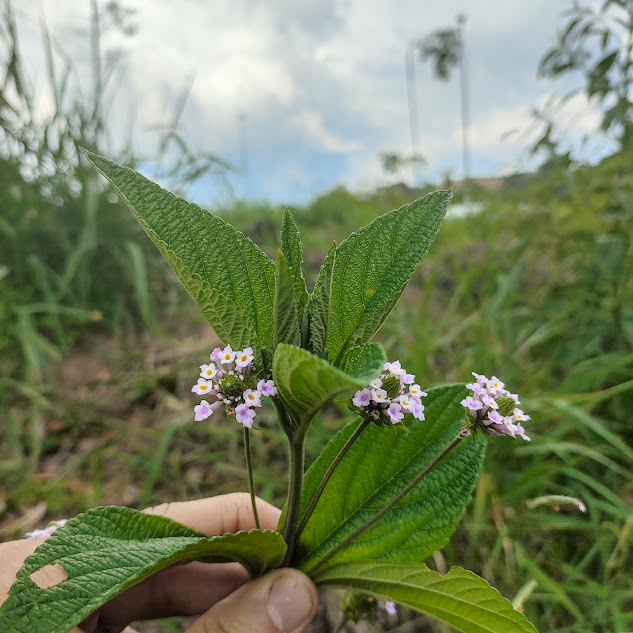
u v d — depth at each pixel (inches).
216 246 6.2
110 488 14.2
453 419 7.5
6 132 21.2
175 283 24.6
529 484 11.8
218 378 5.9
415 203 6.3
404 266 6.2
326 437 14.1
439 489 7.1
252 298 6.3
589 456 12.9
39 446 15.0
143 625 11.0
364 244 6.3
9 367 18.4
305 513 7.5
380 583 6.8
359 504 7.5
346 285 6.3
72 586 5.4
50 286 22.2
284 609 6.9
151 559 5.8
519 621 6.1
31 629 5.1
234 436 15.2
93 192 22.2
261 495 13.0
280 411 6.2
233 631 6.8
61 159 22.6
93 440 16.1
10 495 14.0
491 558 10.8
